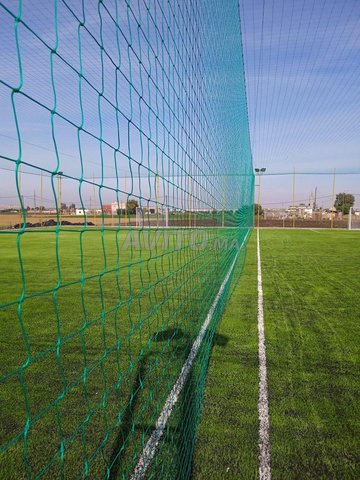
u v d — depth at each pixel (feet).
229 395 9.46
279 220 116.26
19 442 7.53
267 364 11.29
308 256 38.55
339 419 8.48
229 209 23.36
